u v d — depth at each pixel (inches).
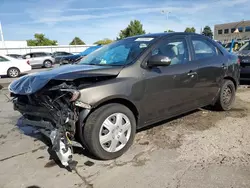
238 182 101.3
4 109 232.1
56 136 114.2
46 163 123.5
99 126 115.3
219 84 180.2
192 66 155.5
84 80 116.3
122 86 121.4
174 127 163.3
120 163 119.9
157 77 135.6
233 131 154.3
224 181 102.3
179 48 153.4
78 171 114.3
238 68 199.8
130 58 135.1
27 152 136.6
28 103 132.4
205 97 171.5
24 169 118.3
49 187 103.1
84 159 124.8
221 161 118.1
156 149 132.9
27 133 165.9
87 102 110.0
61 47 1494.8
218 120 174.9
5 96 296.5
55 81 117.1
